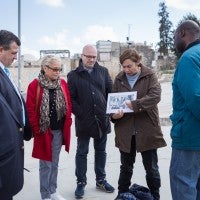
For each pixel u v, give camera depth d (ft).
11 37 12.01
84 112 17.26
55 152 16.34
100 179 18.43
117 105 15.14
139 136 14.97
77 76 17.47
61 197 16.76
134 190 15.88
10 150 10.77
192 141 11.73
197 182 12.94
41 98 15.53
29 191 18.71
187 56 11.36
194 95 10.94
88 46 17.40
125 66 15.03
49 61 15.51
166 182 19.33
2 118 10.67
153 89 14.80
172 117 12.26
